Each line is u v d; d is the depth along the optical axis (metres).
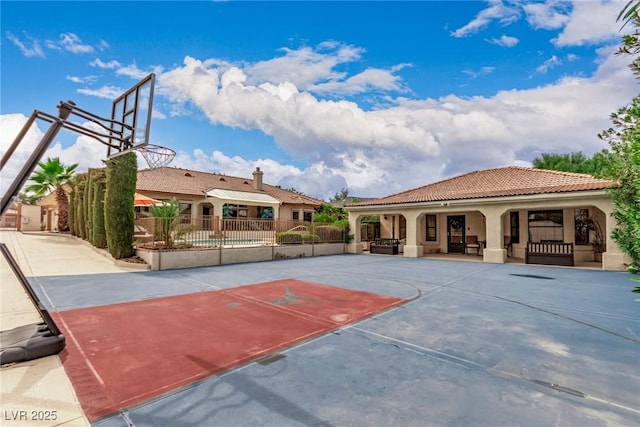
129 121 7.61
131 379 4.70
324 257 23.34
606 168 8.64
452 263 19.44
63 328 6.98
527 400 4.15
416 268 17.05
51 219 41.50
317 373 4.90
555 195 17.23
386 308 8.78
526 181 22.89
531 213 21.89
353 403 4.07
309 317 7.94
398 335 6.62
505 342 6.18
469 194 21.69
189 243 18.05
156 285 11.87
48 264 15.91
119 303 9.21
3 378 4.70
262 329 7.02
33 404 4.04
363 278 13.71
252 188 40.28
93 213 21.08
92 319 7.65
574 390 4.40
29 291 6.25
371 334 6.70
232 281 12.89
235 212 34.88
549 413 3.87
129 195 17.28
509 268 17.12
